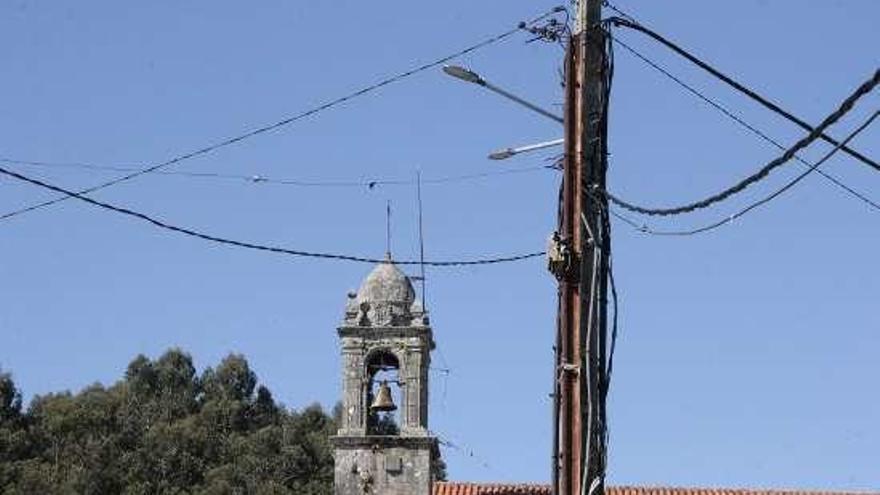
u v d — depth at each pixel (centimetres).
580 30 2988
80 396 12431
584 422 2880
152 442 11806
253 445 11994
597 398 2900
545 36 3047
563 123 2994
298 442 12094
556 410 2941
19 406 11925
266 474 11769
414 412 6444
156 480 11556
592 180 2961
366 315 6525
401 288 6575
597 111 2981
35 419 11969
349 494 6353
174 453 11706
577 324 2908
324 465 11919
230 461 11944
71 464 11500
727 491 6925
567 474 2866
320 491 11606
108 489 11319
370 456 6394
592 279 2925
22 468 11181
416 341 6506
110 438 11706
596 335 2914
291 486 11744
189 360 13338
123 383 13050
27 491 11012
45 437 11744
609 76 3002
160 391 13012
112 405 12369
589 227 2938
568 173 2955
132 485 11362
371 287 6581
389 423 6625
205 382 13225
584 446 2873
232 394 13112
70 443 11738
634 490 6900
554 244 2917
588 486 2856
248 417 12862
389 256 6712
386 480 6369
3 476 11038
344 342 6525
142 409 12512
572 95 2984
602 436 2897
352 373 6500
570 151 2962
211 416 12475
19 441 11462
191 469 11694
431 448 6397
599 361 2931
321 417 12531
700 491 6912
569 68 2989
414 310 6544
